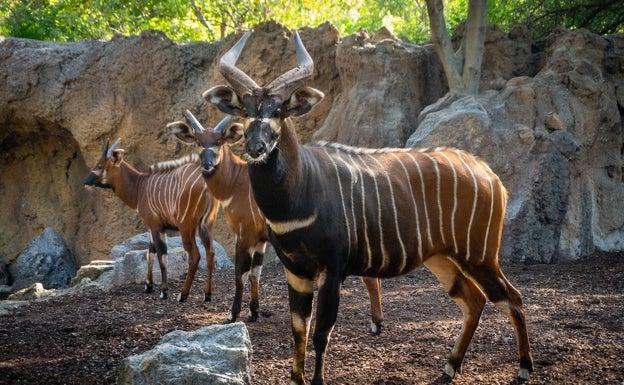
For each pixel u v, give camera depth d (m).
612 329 5.98
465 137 9.39
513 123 9.83
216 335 4.43
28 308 8.08
